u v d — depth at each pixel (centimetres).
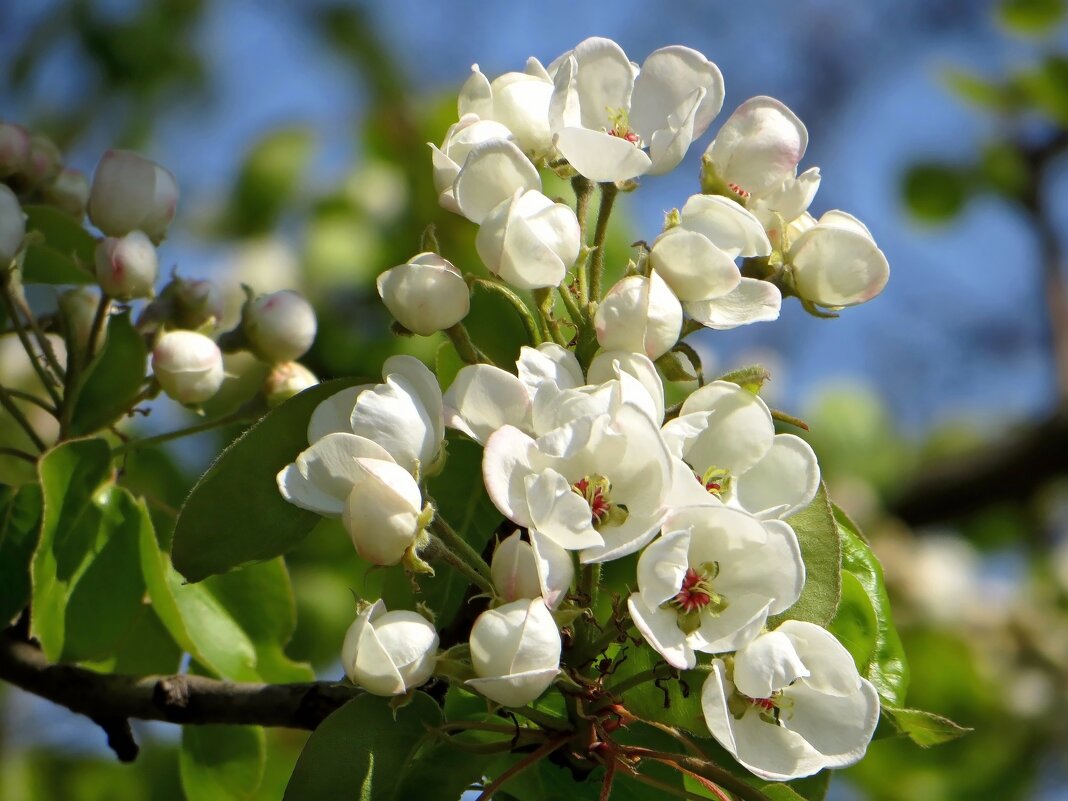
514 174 55
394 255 95
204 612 63
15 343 86
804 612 55
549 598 52
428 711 54
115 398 62
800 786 57
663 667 54
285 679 63
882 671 59
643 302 54
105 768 90
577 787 57
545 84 58
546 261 55
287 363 64
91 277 67
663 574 52
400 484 53
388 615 53
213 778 63
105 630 61
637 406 53
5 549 61
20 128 66
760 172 57
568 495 52
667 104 58
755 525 53
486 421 54
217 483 57
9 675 62
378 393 54
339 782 54
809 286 57
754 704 54
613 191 57
